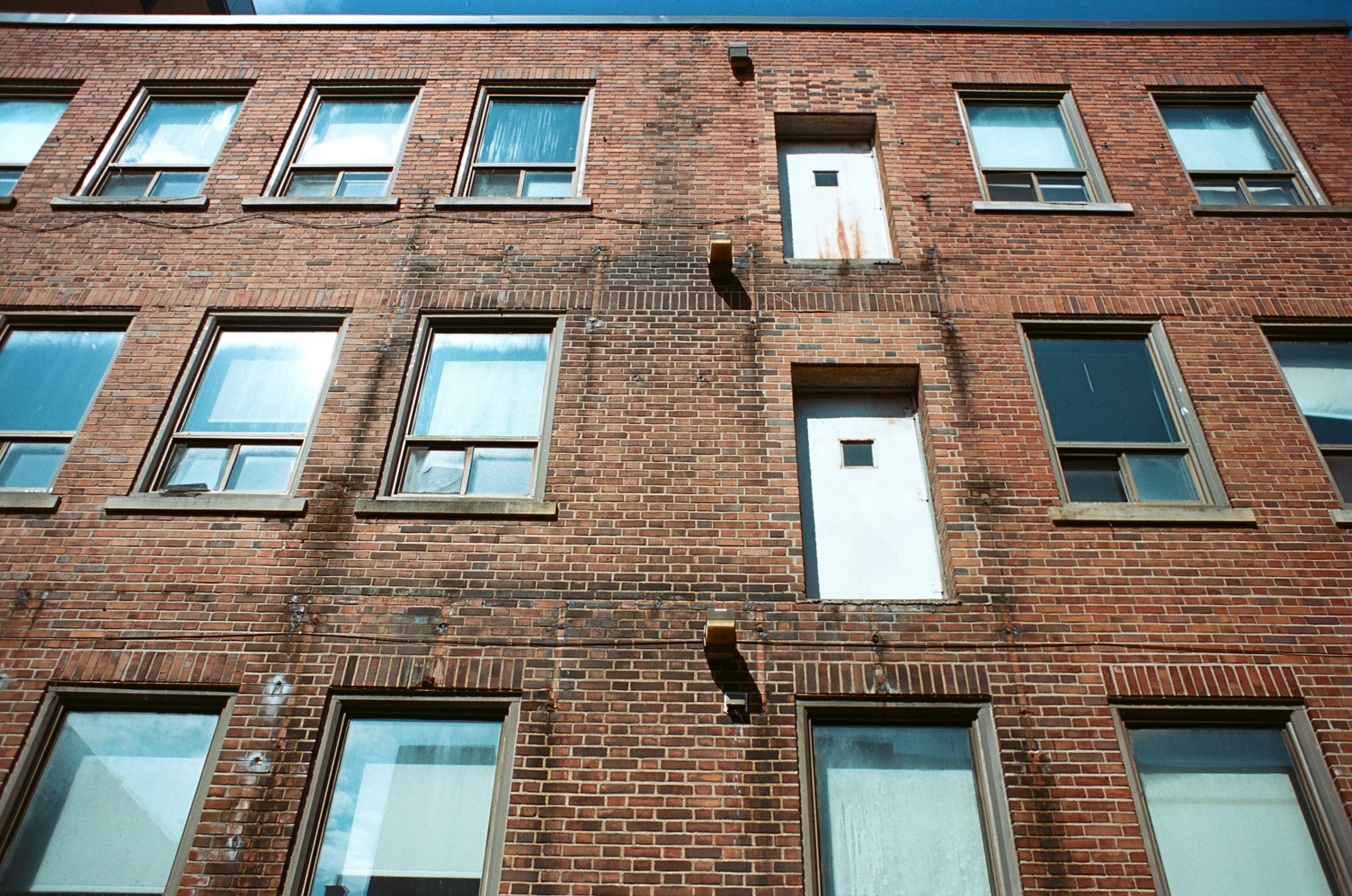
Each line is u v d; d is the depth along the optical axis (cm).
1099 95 1090
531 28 1161
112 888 599
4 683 659
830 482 811
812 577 758
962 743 658
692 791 623
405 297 891
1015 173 1031
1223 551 730
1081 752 637
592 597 707
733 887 586
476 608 701
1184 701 663
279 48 1148
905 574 759
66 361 864
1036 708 656
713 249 891
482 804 632
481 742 655
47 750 644
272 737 640
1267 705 661
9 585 704
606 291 897
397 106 1099
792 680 671
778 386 830
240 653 676
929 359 847
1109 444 805
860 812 631
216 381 848
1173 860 610
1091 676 670
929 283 905
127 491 764
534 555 727
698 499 759
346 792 634
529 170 1032
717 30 1156
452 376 853
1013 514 751
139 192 1021
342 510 749
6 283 900
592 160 1015
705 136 1041
